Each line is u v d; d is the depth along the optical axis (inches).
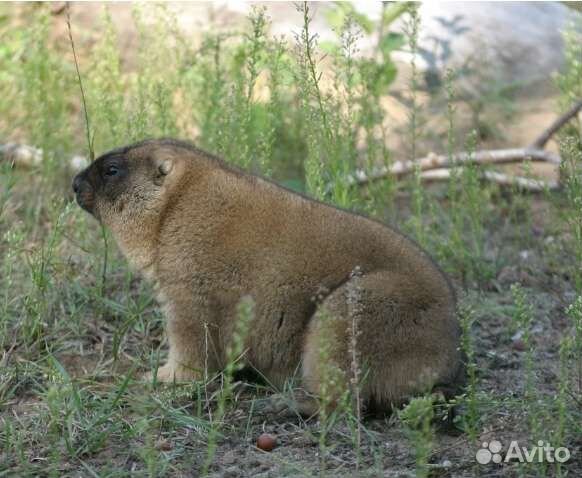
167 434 265.9
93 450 256.2
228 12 534.6
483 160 464.1
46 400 272.5
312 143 353.7
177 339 297.9
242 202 289.9
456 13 566.3
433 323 263.4
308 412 277.7
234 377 303.1
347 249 276.4
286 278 279.4
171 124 414.3
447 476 243.9
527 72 548.1
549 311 358.6
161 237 298.0
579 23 532.4
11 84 491.2
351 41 376.2
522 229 433.4
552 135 465.4
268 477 242.7
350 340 262.5
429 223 420.2
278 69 400.2
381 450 252.4
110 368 311.0
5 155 445.4
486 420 270.5
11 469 246.7
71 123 471.5
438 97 524.4
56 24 535.8
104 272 341.4
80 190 311.7
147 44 488.7
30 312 322.0
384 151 398.6
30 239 387.5
